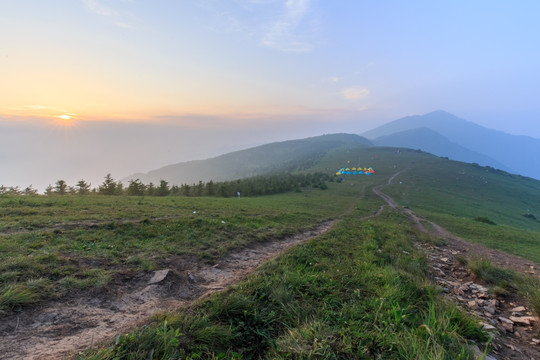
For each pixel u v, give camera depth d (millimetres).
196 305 4656
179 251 8914
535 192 134000
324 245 11805
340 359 3449
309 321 4398
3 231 9008
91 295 4953
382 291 5910
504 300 6887
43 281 4969
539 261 15555
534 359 4129
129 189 56938
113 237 9602
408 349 3584
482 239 24406
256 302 4898
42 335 3576
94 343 3461
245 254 10109
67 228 10062
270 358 3496
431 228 29719
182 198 35906
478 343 4281
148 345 3266
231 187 75688
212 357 3318
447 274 9672
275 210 29266
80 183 45969
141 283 5973
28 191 29922
